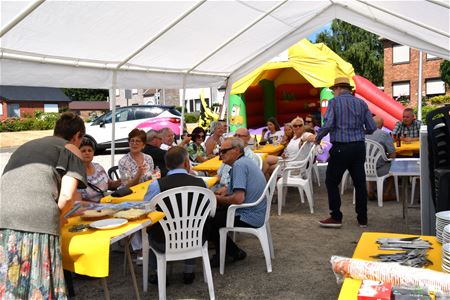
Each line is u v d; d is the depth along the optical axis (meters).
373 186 6.41
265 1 4.98
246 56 7.42
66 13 3.50
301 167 5.98
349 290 1.71
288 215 5.76
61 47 4.25
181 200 3.14
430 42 6.64
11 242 2.19
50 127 25.59
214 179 4.40
